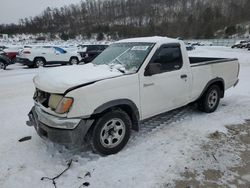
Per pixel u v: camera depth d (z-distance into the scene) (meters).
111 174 3.20
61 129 3.27
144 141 4.07
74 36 107.69
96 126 3.46
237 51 34.00
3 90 8.73
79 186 2.99
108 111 3.59
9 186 3.02
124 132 3.76
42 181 3.10
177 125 4.71
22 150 3.87
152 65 3.89
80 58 18.88
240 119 5.01
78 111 3.27
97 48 19.38
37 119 3.58
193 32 95.50
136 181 3.06
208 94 5.24
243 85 8.53
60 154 3.72
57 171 3.30
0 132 4.65
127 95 3.69
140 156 3.61
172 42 4.39
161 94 4.19
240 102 6.27
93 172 3.25
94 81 3.43
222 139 4.11
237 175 3.15
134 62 4.02
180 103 4.64
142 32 99.81
